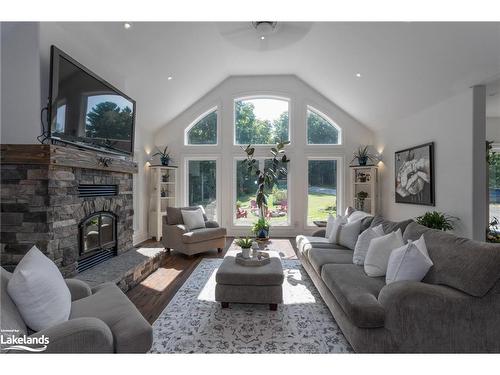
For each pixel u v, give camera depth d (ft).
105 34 10.89
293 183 20.80
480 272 5.52
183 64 15.43
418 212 15.35
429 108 14.35
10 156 7.97
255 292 8.45
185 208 17.12
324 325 7.72
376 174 19.89
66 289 5.47
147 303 9.13
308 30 13.07
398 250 6.80
